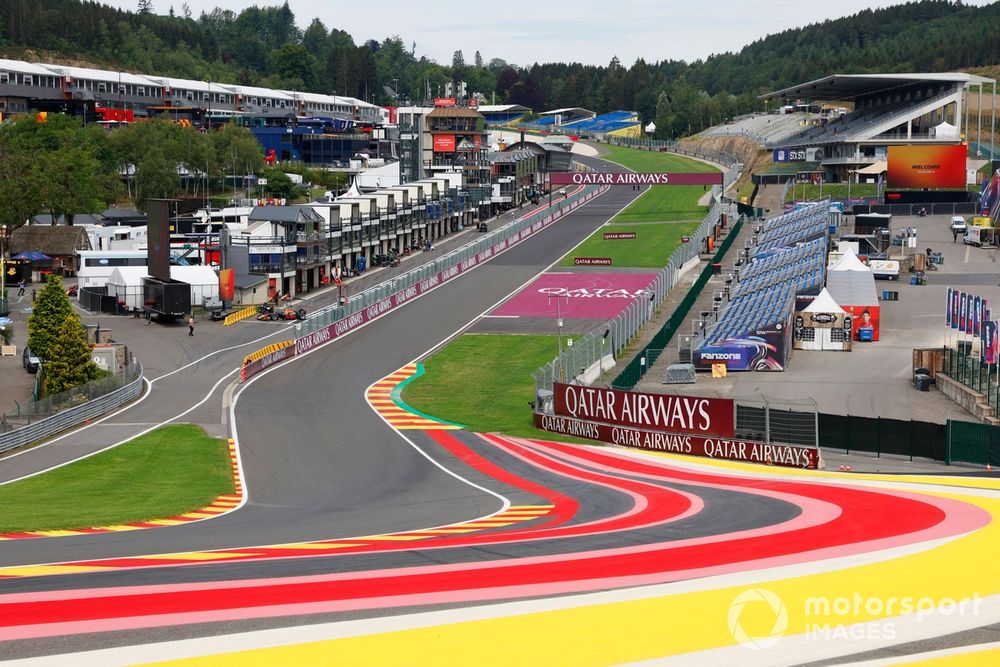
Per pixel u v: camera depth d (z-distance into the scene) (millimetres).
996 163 183000
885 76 188125
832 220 147625
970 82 187625
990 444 57562
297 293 128250
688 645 22578
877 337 95875
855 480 53156
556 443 67938
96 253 123250
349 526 41750
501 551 32875
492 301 121688
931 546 31969
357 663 21641
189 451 64125
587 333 105188
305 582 28031
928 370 80000
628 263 143875
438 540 35875
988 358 72188
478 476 57406
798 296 93812
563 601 25688
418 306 119625
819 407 73750
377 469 60000
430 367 92625
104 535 39250
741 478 54781
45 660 21656
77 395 73875
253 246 122000
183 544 36531
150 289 109688
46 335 82438
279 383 86688
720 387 80125
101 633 23375
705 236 146625
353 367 92688
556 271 139625
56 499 50500
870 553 31031
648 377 83688
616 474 57281
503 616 24547
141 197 184375
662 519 40625
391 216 153875
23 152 164375
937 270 127188
